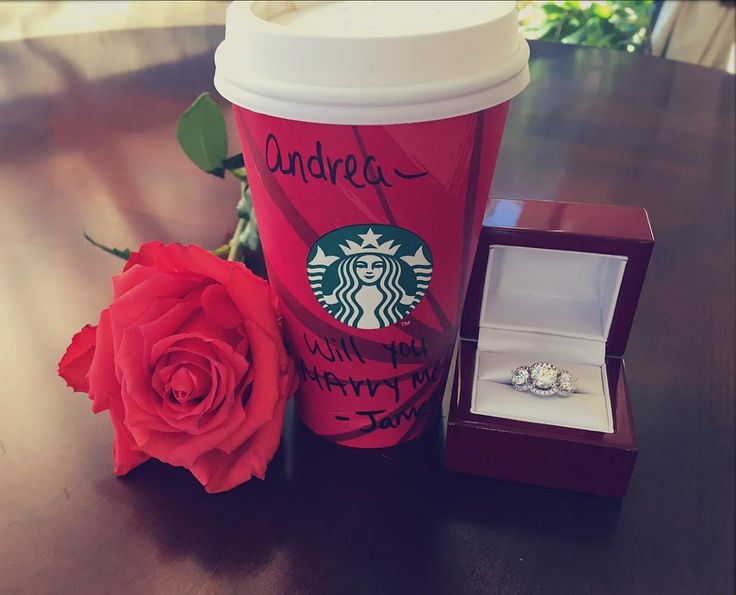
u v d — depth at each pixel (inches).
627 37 31.4
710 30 36.3
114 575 8.4
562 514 9.3
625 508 9.4
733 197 16.5
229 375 8.3
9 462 9.9
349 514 9.2
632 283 10.0
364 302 8.5
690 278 13.8
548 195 16.5
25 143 19.0
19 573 8.4
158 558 8.6
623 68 23.8
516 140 19.2
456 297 9.1
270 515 9.2
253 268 13.1
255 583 8.3
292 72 6.9
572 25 31.1
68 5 36.6
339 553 8.7
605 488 9.4
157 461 9.9
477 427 9.3
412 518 9.2
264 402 8.6
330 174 7.4
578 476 9.4
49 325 12.4
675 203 16.3
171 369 8.3
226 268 8.6
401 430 10.2
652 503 9.4
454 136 7.3
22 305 12.9
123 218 15.6
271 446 9.1
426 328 9.0
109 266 14.0
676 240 14.9
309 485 9.7
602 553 8.8
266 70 7.1
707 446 10.2
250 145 7.8
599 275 11.1
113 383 8.8
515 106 21.2
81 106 21.0
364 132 7.0
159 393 8.4
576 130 19.7
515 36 7.8
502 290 11.6
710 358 11.8
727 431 10.4
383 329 8.8
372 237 7.9
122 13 36.1
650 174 17.5
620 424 9.4
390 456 10.2
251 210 13.0
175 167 17.8
